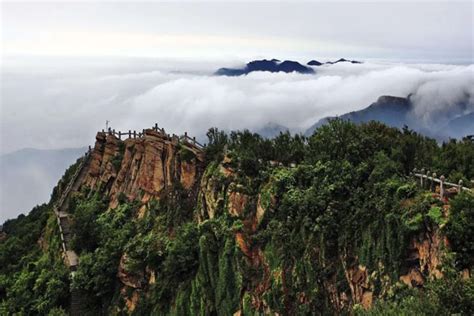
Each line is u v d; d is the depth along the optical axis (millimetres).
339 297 31453
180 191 48062
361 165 33594
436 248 25875
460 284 21000
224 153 44906
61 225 60781
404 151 33344
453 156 32344
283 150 41969
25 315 47812
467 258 24469
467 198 25453
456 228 24797
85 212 55906
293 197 35594
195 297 37969
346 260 31516
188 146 51500
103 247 49031
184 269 39781
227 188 40719
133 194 55875
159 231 46844
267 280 34844
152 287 41625
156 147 53688
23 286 51781
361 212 31094
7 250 63156
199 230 39938
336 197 33625
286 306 33219
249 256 36625
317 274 32562
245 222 37969
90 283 46094
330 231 32500
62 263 53344
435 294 21297
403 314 21531
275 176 38094
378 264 29266
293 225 34969
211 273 37531
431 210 26781
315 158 37625
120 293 44688
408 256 27859
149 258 42938
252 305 34844
